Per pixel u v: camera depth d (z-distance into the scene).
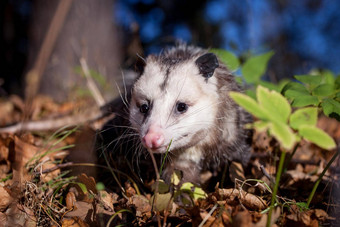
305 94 0.50
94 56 0.97
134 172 0.56
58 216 0.49
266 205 0.48
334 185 0.52
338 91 0.52
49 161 0.56
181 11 1.49
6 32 1.47
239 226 0.45
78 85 0.79
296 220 0.46
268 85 0.60
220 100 0.55
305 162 0.58
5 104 0.89
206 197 0.49
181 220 0.48
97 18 1.03
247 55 0.71
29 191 0.50
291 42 1.52
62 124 0.68
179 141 0.53
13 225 0.47
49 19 1.19
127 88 0.60
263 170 0.50
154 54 0.59
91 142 0.60
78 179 0.52
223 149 0.57
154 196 0.48
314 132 0.42
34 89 0.50
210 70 0.55
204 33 1.31
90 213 0.48
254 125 0.42
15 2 1.49
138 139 0.56
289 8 1.52
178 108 0.53
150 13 1.53
